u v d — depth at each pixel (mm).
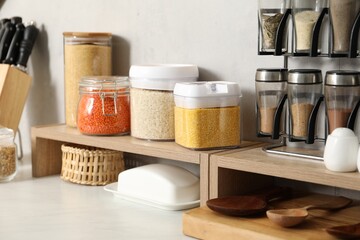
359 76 1416
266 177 1689
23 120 2406
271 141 1702
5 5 2416
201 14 1800
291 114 1506
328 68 1567
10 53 2174
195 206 1626
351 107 1430
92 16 2100
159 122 1717
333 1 1402
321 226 1354
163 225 1487
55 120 2273
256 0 1671
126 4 1995
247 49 1710
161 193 1624
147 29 1947
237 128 1618
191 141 1585
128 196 1682
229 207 1402
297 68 1618
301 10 1463
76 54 1979
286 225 1330
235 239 1335
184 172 1687
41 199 1713
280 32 1498
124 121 1840
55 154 2037
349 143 1336
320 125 1602
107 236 1402
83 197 1734
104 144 1771
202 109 1569
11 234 1414
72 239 1382
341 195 1622
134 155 2039
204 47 1805
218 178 1527
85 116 1833
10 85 2066
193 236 1403
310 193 1656
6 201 1694
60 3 2193
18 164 2191
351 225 1309
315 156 1479
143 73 1707
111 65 2041
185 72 1713
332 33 1419
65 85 2021
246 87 1727
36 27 2287
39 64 2299
